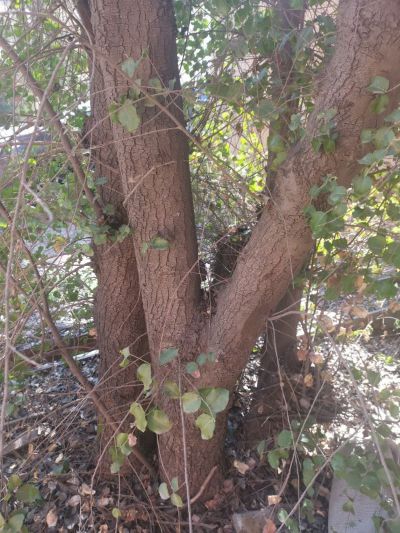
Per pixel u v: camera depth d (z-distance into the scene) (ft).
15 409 6.68
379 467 4.44
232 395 6.15
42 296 5.62
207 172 7.28
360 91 4.00
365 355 8.07
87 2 5.60
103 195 6.05
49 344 7.55
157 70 4.92
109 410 6.59
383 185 5.25
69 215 5.88
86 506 6.61
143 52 4.61
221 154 8.07
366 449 5.04
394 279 5.13
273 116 5.17
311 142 4.22
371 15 3.76
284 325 7.06
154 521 6.64
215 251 7.04
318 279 6.02
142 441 7.27
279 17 5.67
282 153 4.98
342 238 5.89
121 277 6.39
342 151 4.25
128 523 6.64
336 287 5.71
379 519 4.69
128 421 6.84
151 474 7.23
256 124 5.65
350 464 4.48
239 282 5.24
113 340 6.84
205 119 6.66
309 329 6.67
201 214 7.30
